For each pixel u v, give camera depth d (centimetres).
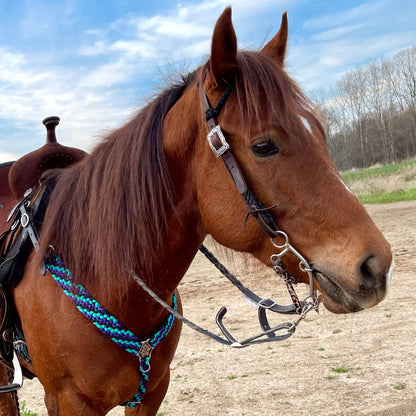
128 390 194
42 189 225
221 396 360
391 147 5303
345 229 148
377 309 530
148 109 196
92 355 184
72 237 194
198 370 421
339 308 153
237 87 160
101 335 185
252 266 194
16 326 223
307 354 428
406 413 299
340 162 5453
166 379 221
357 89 5628
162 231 187
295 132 153
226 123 161
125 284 186
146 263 186
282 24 189
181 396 367
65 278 191
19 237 221
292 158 153
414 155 5225
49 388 201
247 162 158
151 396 219
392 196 1623
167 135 186
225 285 762
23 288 210
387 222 1152
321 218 151
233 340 180
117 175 188
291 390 356
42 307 195
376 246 145
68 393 191
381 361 389
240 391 365
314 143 155
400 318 491
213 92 166
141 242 184
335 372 380
